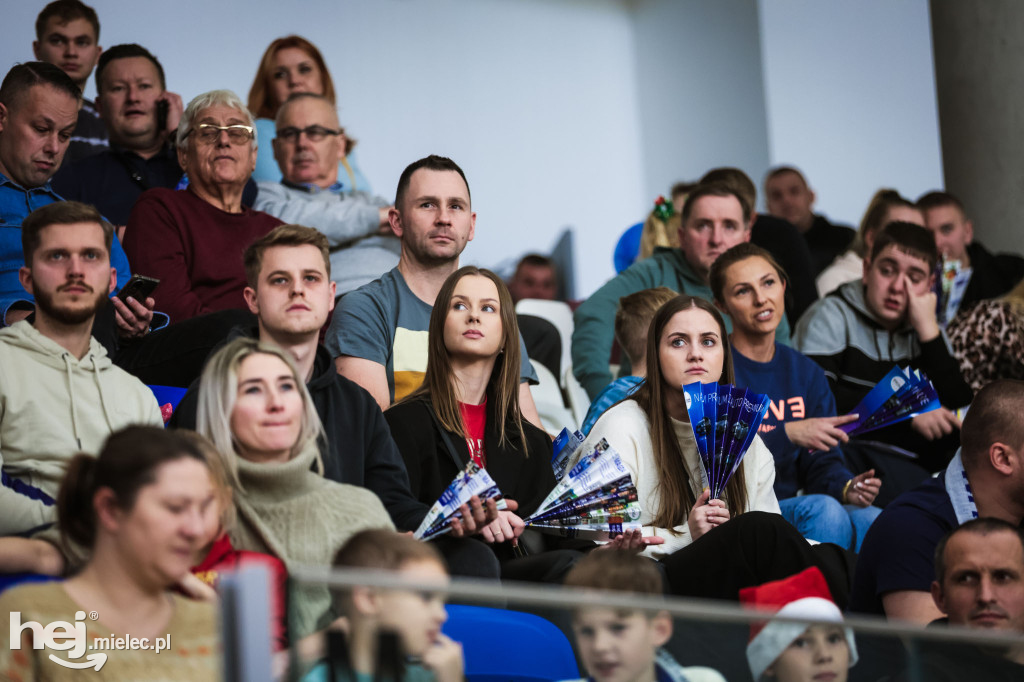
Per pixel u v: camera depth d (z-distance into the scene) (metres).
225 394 7.41
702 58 23.45
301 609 4.49
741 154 22.45
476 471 8.10
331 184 15.35
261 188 14.80
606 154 25.42
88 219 8.98
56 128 11.87
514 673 5.73
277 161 15.30
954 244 17.72
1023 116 20.14
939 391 13.65
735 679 5.31
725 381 10.16
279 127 15.20
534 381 11.45
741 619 5.37
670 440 9.95
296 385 7.59
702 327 9.98
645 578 6.85
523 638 5.80
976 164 20.55
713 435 9.29
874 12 21.67
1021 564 7.60
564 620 5.37
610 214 25.42
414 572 6.13
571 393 15.05
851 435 12.01
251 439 7.41
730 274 12.41
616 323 12.20
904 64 21.52
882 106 21.58
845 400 13.61
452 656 4.84
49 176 11.99
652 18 25.02
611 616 5.25
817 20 21.77
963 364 15.15
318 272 9.17
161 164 15.07
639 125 25.58
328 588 4.53
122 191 14.76
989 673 5.88
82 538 6.37
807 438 11.73
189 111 13.15
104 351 9.12
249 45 19.80
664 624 5.31
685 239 14.55
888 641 5.70
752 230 16.78
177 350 10.76
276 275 9.08
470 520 7.96
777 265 12.52
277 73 17.48
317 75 17.62
